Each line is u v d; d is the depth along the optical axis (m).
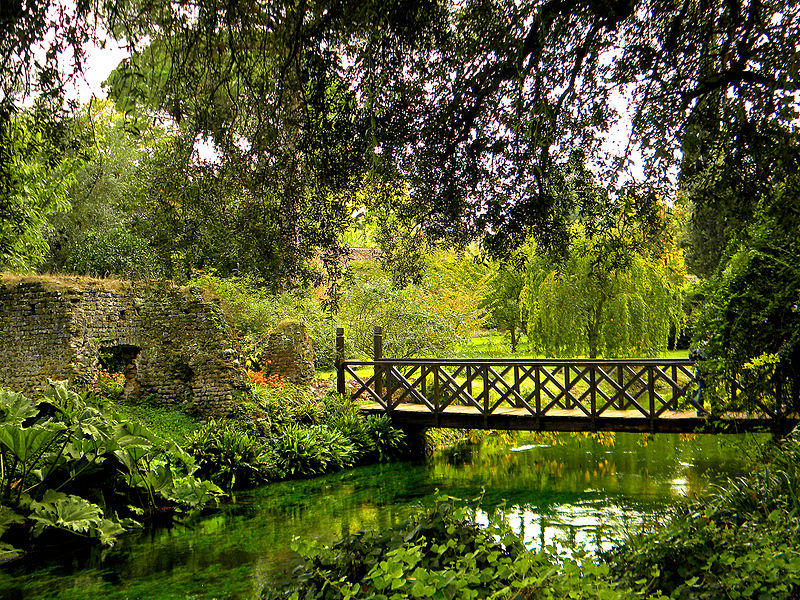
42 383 11.40
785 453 5.84
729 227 6.42
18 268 13.75
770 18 4.73
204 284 13.30
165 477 8.62
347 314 16.31
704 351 7.04
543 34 4.75
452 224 5.83
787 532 4.07
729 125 5.06
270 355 14.11
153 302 12.34
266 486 10.23
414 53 5.20
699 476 9.59
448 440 14.15
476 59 5.16
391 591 3.61
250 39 5.11
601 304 16.14
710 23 4.99
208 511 8.77
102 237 17.75
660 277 16.36
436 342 16.84
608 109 5.43
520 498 8.91
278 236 5.80
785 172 5.01
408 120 5.28
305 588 4.16
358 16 4.81
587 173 5.73
